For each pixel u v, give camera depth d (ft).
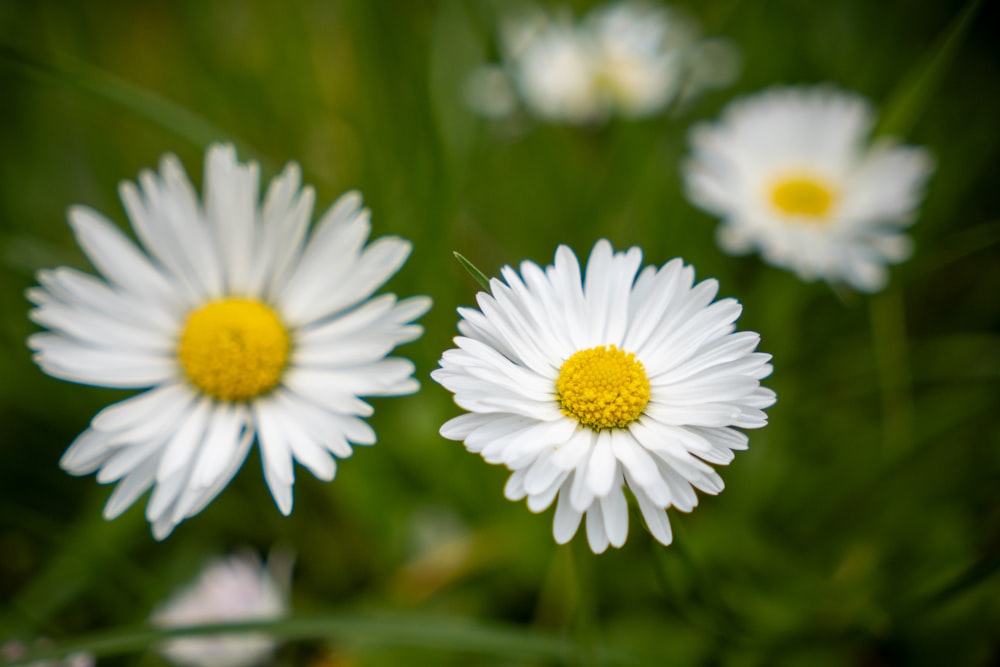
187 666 0.35
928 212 0.43
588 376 0.27
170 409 0.31
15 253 0.40
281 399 0.31
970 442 0.38
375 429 0.38
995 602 0.34
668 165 0.43
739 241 0.39
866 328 0.42
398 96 0.43
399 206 0.40
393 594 0.37
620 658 0.31
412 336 0.30
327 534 0.38
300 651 0.36
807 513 0.38
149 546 0.37
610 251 0.28
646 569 0.36
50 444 0.39
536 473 0.26
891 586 0.36
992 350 0.41
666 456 0.27
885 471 0.37
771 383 0.39
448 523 0.38
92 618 0.36
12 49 0.34
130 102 0.36
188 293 0.32
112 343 0.31
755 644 0.34
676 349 0.28
